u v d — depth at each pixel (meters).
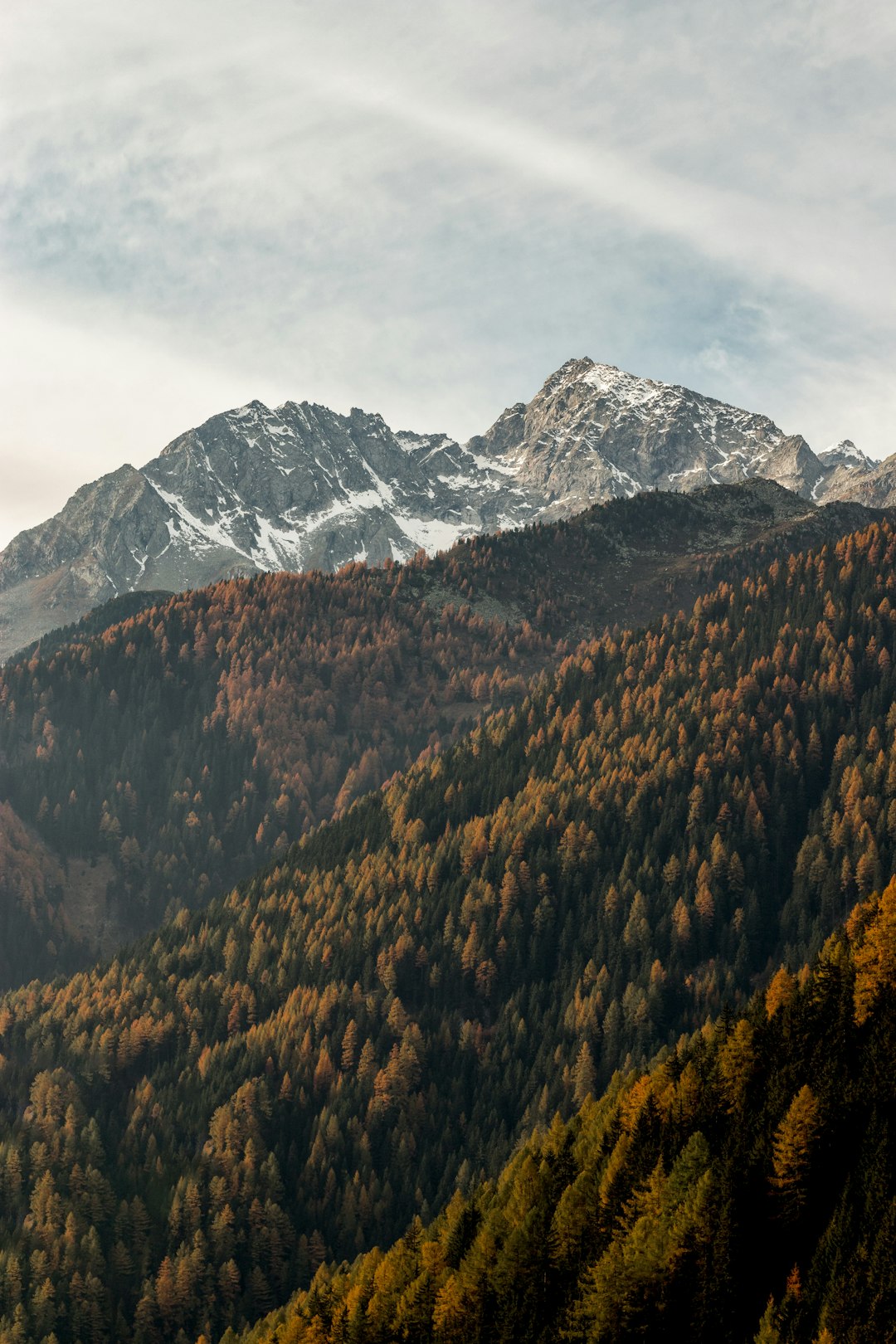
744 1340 91.62
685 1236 98.25
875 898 133.25
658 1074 126.56
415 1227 142.38
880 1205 92.31
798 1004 120.62
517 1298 110.62
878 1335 83.69
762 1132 106.00
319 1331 127.31
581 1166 124.31
